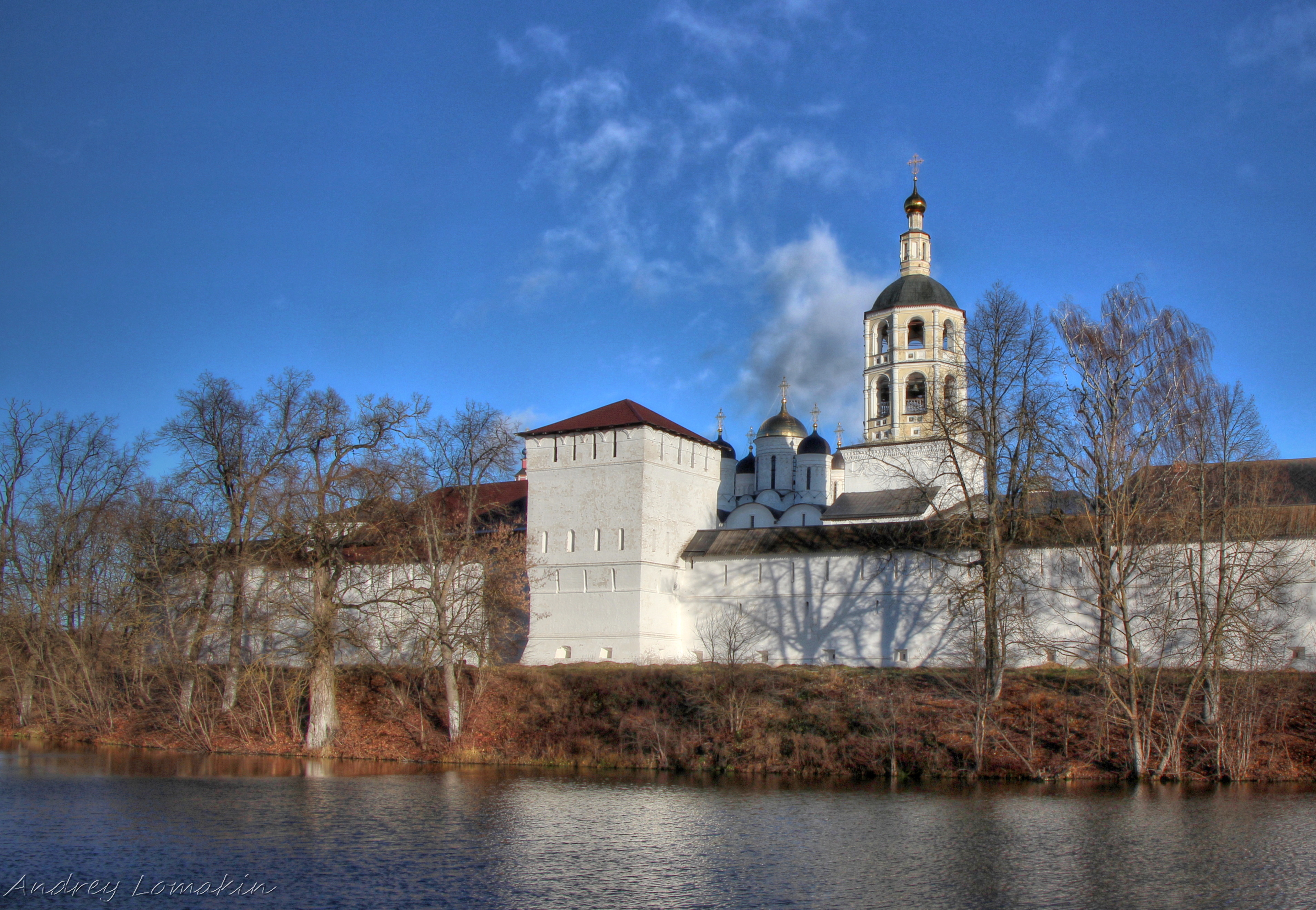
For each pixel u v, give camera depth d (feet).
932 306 308.40
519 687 200.95
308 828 122.93
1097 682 164.45
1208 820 125.29
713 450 263.08
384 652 212.84
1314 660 180.75
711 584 241.76
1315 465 226.79
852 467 305.12
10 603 225.35
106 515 229.25
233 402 200.85
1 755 191.21
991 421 172.65
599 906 92.89
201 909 91.71
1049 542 197.26
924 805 135.95
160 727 206.39
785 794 145.38
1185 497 169.17
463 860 108.58
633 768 170.60
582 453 245.45
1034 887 98.32
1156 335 161.17
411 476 189.57
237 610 187.83
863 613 221.87
